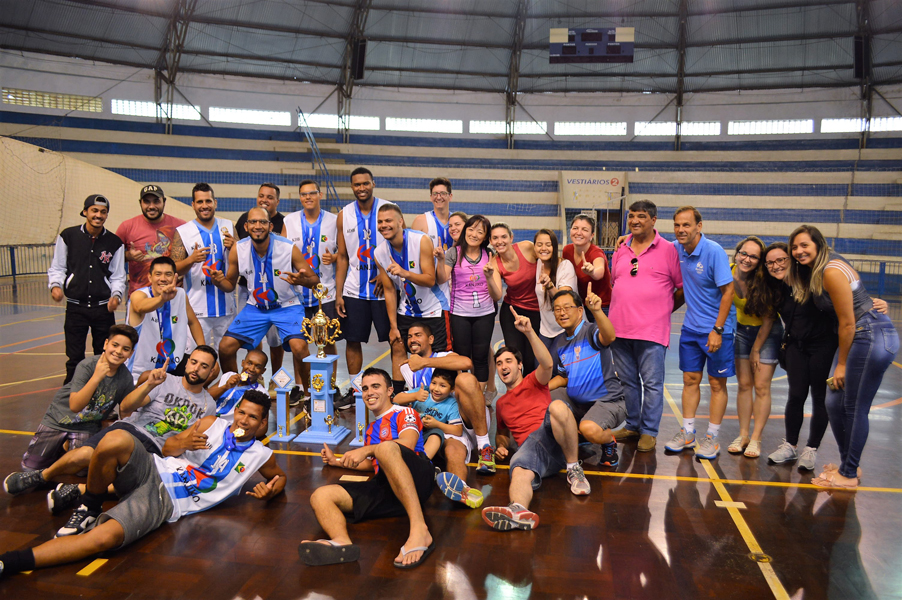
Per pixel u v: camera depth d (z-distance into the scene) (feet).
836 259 12.12
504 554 9.77
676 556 9.73
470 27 78.38
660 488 12.60
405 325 17.10
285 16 73.77
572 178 82.99
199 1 70.49
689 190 82.58
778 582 8.99
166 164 78.23
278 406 15.49
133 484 10.22
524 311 17.26
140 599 8.43
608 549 9.96
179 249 17.10
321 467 13.58
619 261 15.28
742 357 14.75
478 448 13.39
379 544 10.05
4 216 60.80
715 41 77.05
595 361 13.87
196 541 10.11
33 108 72.69
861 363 12.04
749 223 79.51
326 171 79.51
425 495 10.73
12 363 24.71
